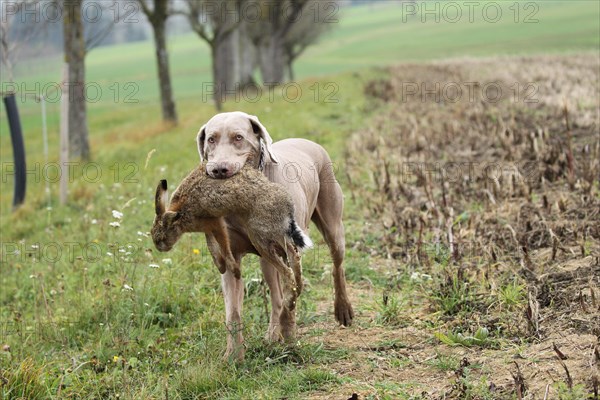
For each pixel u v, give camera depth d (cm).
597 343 559
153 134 2309
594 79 2111
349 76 3550
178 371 624
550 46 3200
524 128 1517
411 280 786
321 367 609
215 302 775
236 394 571
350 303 709
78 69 1850
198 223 581
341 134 1725
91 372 670
